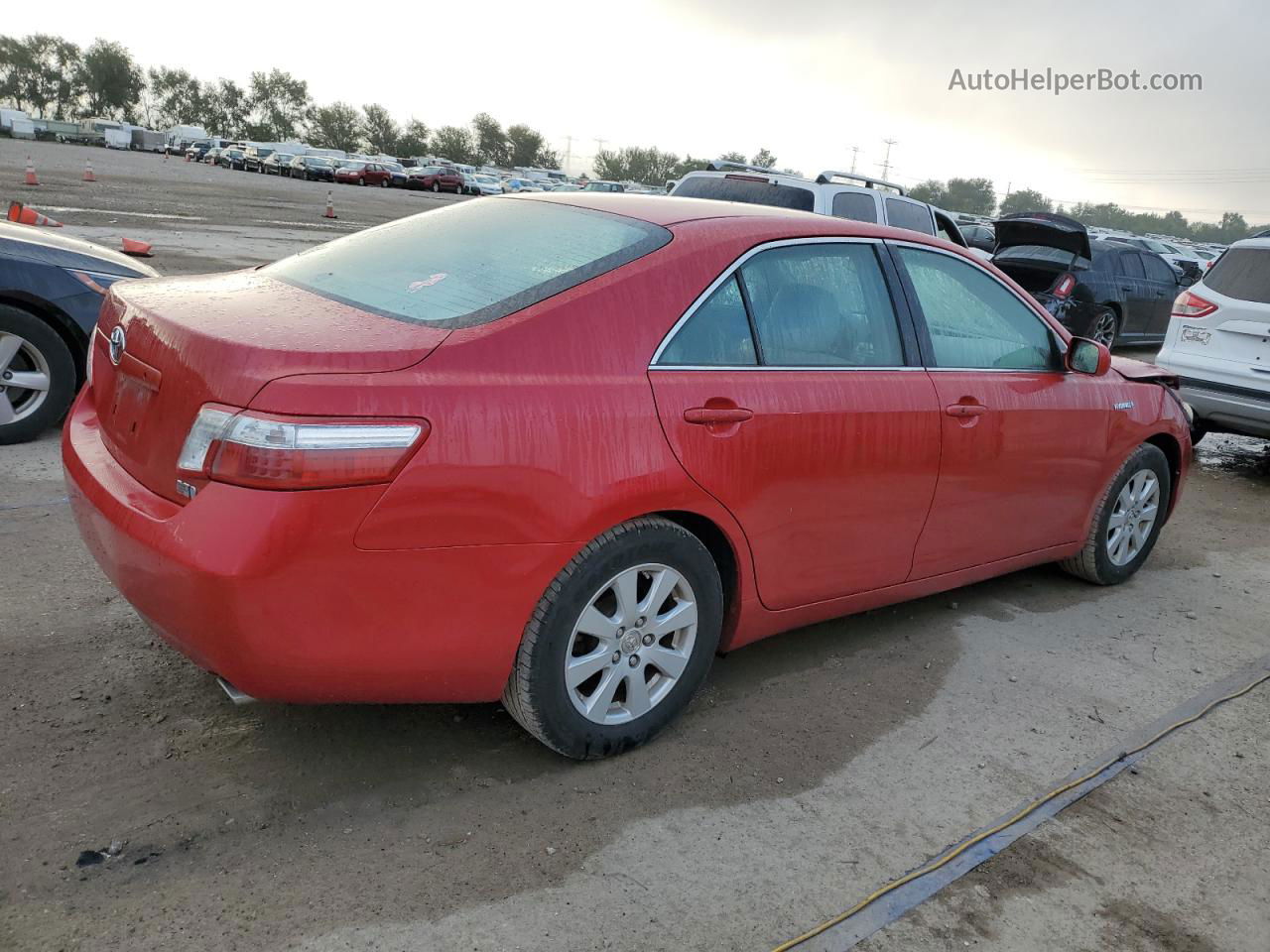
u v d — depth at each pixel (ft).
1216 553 18.58
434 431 7.85
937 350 12.17
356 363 7.83
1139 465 15.47
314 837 8.36
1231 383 23.89
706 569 9.93
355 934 7.32
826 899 8.18
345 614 7.81
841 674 12.26
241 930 7.25
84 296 17.60
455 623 8.32
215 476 7.54
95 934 7.09
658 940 7.55
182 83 433.07
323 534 7.50
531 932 7.51
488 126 438.40
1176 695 12.48
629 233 10.12
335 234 70.49
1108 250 42.14
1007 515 13.42
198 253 47.75
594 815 9.00
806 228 11.09
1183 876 8.97
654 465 9.12
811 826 9.14
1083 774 10.44
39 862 7.73
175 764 9.16
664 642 10.09
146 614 8.21
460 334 8.46
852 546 11.41
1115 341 43.01
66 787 8.64
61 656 10.74
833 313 11.13
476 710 10.62
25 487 15.48
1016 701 11.97
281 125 444.96
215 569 7.34
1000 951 7.82
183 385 8.02
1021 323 13.58
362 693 8.34
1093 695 12.29
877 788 9.86
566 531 8.61
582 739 9.48
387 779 9.27
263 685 7.91
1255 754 11.21
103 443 9.47
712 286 9.95
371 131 433.07
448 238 10.78
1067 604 15.26
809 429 10.42
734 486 9.86
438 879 7.99
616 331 9.16
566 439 8.54
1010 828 9.37
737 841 8.82
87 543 9.20
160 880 7.69
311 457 7.39
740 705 11.28
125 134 297.53
